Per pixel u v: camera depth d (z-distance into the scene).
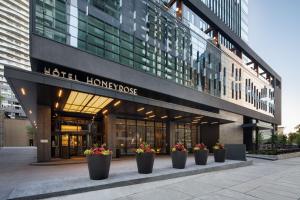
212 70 42.09
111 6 24.75
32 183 8.55
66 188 7.64
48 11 19.08
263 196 7.68
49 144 19.09
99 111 23.80
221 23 46.28
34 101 19.91
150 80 26.98
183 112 25.02
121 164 16.00
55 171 12.98
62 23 20.09
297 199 7.37
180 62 33.81
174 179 10.34
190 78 35.66
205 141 39.66
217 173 12.43
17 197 6.70
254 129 56.97
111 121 24.00
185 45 35.44
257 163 18.94
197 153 14.14
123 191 7.99
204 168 12.55
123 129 27.44
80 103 19.62
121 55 25.05
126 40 25.86
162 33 31.12
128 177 9.47
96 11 23.14
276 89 82.00
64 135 22.89
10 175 11.60
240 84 53.19
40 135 18.81
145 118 29.44
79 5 21.66
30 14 17.53
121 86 24.34
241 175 11.81
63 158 21.31
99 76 21.38
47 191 7.28
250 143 55.50
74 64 19.22
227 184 9.45
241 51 56.31
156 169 11.99
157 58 29.70
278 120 81.56
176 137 34.97
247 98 56.59
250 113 54.97
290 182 10.16
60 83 13.76
